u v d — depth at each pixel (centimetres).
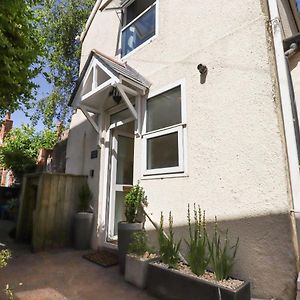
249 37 324
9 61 338
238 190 296
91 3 1055
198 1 405
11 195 1005
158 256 333
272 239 260
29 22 402
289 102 287
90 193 539
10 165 1069
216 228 297
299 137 303
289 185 264
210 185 325
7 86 383
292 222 253
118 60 560
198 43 387
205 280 252
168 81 423
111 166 526
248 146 297
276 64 303
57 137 1071
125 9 586
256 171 285
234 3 352
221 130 328
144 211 400
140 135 448
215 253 283
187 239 335
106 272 364
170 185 374
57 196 515
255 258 269
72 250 482
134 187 409
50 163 916
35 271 362
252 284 265
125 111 510
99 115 557
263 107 293
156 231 375
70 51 1047
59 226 507
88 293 293
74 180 547
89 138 599
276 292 248
